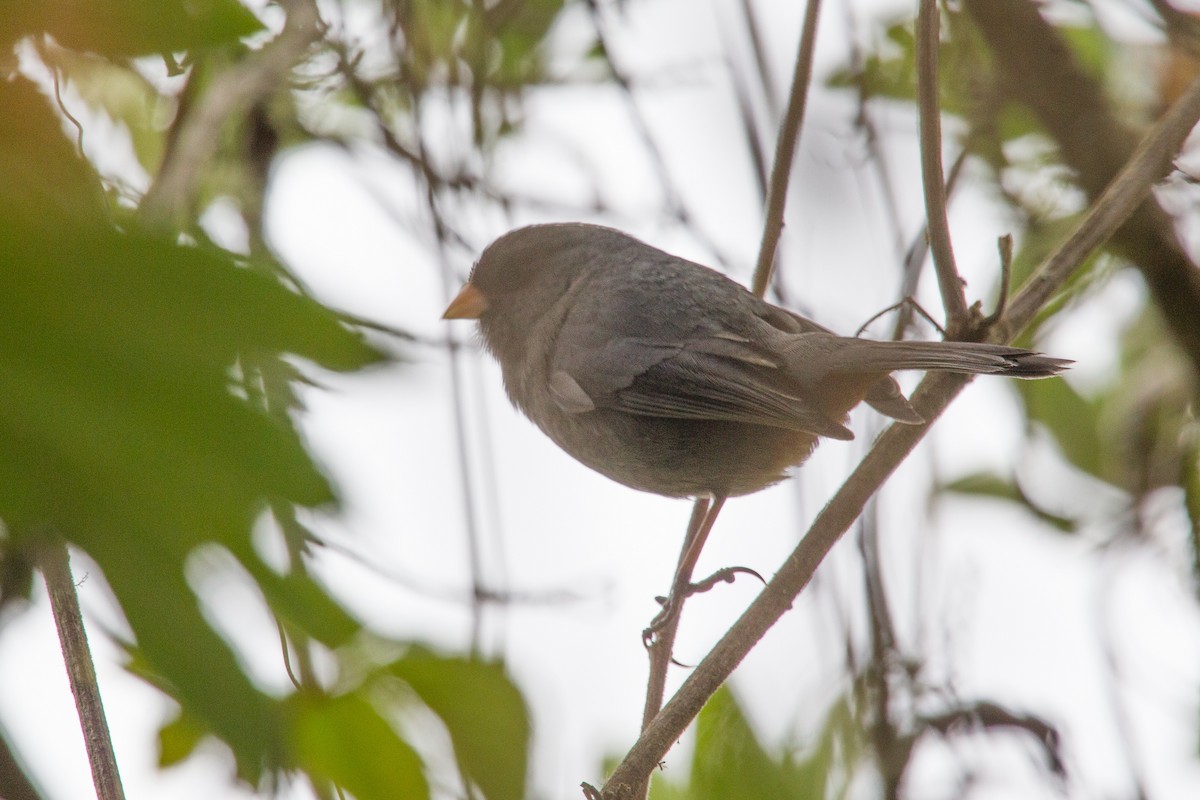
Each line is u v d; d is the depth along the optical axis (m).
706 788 8.14
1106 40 10.82
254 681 2.12
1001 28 9.48
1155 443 10.47
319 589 3.01
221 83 6.86
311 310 2.05
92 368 1.89
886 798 8.66
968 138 9.66
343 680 5.55
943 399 7.60
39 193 1.96
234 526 2.02
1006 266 7.43
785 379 8.05
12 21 2.15
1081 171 9.58
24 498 1.87
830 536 7.04
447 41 9.78
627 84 9.45
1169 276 9.39
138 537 1.94
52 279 1.89
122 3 2.34
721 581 8.38
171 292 1.95
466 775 5.64
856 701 8.86
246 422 1.96
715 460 8.70
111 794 4.20
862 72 9.49
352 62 9.22
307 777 5.46
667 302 8.99
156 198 5.11
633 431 8.88
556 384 9.17
